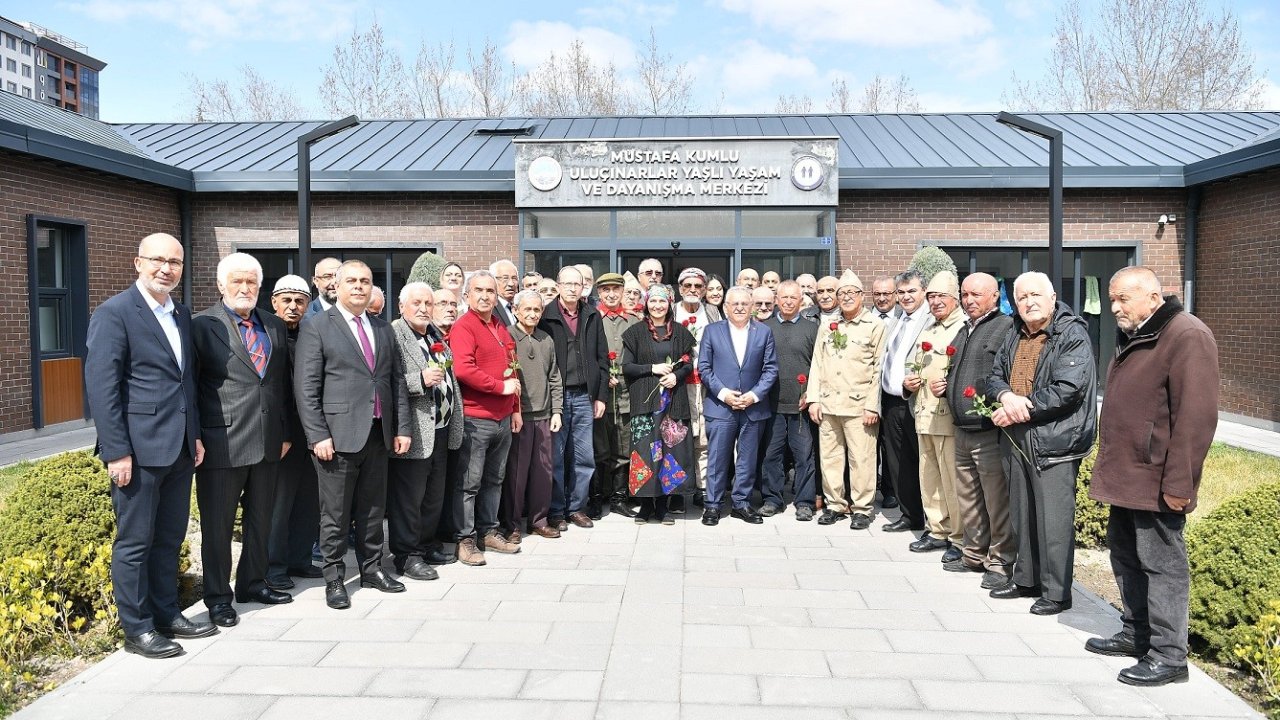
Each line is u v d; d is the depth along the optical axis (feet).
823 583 16.25
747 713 10.85
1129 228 42.70
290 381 15.71
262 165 44.60
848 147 47.98
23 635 13.10
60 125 42.96
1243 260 38.04
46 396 35.47
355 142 49.75
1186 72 99.09
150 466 12.84
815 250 42.70
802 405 21.45
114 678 12.03
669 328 20.88
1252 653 12.09
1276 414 35.55
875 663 12.46
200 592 16.55
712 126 54.85
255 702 11.25
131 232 40.11
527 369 19.13
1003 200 43.21
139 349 12.82
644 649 12.92
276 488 15.98
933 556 18.17
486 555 18.21
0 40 256.93
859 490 20.57
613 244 42.96
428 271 39.17
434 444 16.98
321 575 17.08
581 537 19.74
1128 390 12.18
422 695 11.39
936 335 18.22
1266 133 44.60
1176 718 10.85
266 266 44.86
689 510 22.68
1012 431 14.98
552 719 10.69
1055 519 14.44
